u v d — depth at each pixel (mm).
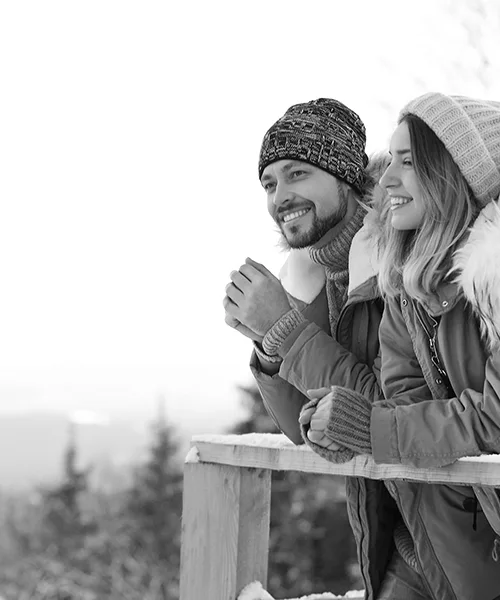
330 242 2494
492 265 1795
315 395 1963
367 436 1928
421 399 2043
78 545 22609
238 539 2326
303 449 2158
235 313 2320
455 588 2100
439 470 1906
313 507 14562
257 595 2318
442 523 2102
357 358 2307
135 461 23062
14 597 20234
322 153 2461
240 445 2291
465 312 1938
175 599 19172
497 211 1843
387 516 2348
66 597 19500
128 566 19734
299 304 2555
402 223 2029
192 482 2396
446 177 1940
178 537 20703
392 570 2367
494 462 1840
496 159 1946
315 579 14516
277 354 2330
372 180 2543
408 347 2090
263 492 2377
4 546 23078
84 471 24781
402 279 2057
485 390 1836
